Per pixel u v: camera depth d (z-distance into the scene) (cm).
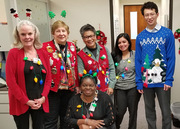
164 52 178
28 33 148
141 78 192
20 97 149
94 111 163
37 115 165
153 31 179
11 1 199
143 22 521
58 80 182
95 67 187
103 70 190
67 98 201
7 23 205
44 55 166
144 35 183
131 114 207
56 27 176
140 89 192
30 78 153
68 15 288
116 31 350
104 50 196
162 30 176
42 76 160
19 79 151
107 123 162
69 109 168
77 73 195
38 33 161
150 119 200
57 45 183
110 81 195
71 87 190
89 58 188
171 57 176
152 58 181
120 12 524
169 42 175
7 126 218
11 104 156
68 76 186
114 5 324
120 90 204
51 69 180
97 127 157
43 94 160
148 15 173
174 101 277
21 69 149
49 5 288
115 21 334
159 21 503
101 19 282
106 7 278
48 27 289
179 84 270
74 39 294
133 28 531
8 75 147
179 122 237
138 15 520
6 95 209
